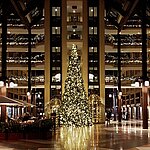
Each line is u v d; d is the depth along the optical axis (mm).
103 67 42500
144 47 27391
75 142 16375
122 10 40438
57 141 16938
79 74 29406
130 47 45875
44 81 42594
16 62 45312
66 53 42094
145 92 27469
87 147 14203
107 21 45125
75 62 29469
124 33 45875
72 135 20812
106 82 45219
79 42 42625
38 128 18312
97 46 42812
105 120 43906
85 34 42719
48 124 18750
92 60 42688
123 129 27203
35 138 18234
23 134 18219
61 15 42469
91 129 27125
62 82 41719
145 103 27531
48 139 18031
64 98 29281
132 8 34312
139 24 44938
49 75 41844
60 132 23453
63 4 42500
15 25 44000
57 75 41938
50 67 42062
